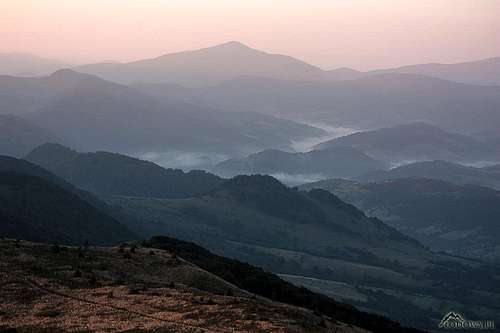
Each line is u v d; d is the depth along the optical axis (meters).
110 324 64.75
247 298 81.56
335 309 100.19
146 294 76.75
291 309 74.56
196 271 90.31
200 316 66.56
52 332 62.81
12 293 75.94
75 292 77.69
